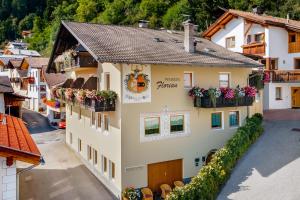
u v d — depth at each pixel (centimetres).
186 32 2206
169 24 5950
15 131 1400
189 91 2053
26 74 6028
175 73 2003
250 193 1584
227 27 3819
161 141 1964
